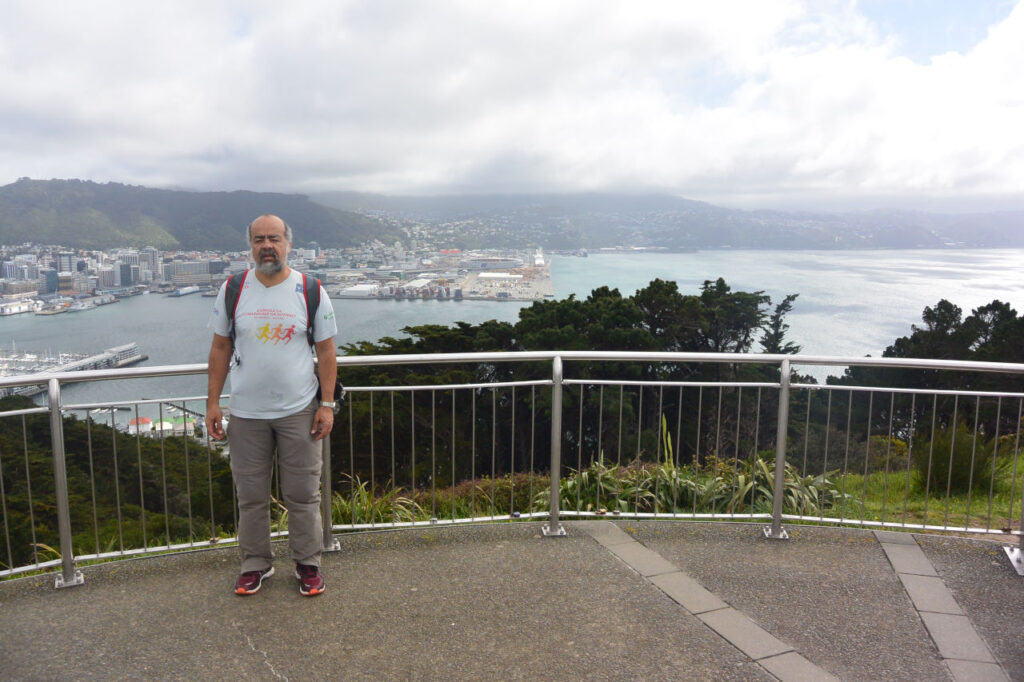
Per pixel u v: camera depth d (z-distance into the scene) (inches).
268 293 106.9
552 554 130.3
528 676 87.2
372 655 92.5
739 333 1070.4
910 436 146.9
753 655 93.3
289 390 108.0
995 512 211.2
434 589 114.3
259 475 111.3
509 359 139.7
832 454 260.2
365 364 132.1
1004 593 114.7
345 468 277.9
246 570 113.5
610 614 105.3
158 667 89.5
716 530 144.3
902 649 95.5
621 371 713.0
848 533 143.2
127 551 130.0
